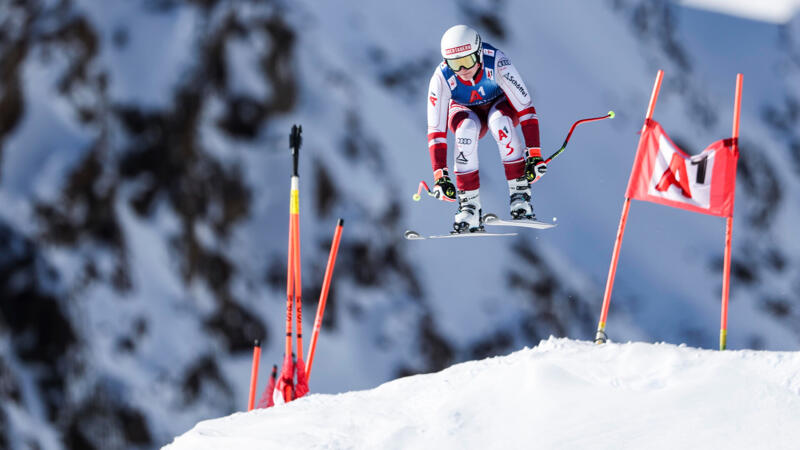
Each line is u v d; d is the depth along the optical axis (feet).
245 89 319.47
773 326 301.22
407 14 353.92
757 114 379.96
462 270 283.79
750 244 327.06
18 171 312.29
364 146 308.19
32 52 333.42
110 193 307.17
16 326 284.20
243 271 290.15
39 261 296.92
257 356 92.79
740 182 348.38
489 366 58.95
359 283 281.74
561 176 321.11
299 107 316.60
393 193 298.35
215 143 311.27
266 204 301.63
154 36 337.93
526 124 68.95
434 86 69.62
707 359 51.75
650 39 397.60
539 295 282.77
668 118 362.53
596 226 308.81
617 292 289.53
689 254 313.32
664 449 43.32
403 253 287.07
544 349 60.34
